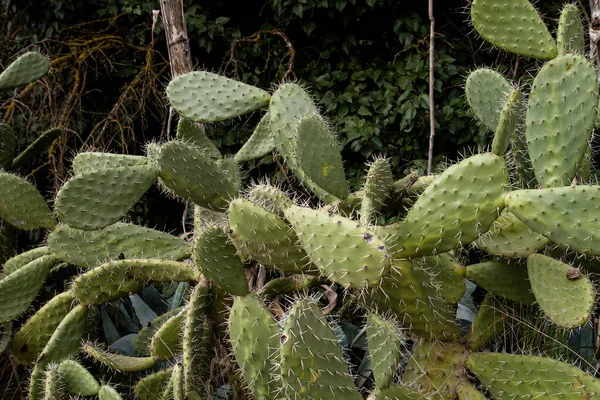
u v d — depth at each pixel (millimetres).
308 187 4043
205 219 4086
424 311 3605
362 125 6207
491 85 4062
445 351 3691
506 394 3615
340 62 6828
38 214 4621
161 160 3740
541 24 3820
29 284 4309
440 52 6406
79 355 4285
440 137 6180
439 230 3434
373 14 6785
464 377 3670
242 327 3426
